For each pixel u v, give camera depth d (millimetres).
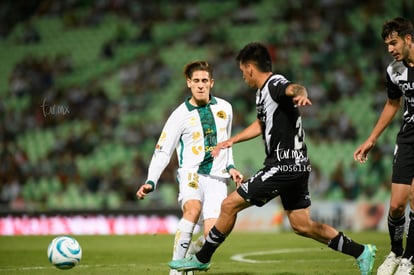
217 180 24922
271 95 21422
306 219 22281
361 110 73938
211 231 22297
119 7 99062
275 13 88688
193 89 24781
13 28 100688
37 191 75000
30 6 102625
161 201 68188
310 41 82500
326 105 74938
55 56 95562
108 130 79188
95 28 97625
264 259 33062
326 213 54281
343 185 63875
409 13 80938
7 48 98062
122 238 46000
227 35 88625
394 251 24891
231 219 22094
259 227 54375
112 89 86625
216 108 25250
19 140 82250
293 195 22203
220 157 25047
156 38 93562
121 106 82750
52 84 90312
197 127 24828
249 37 86938
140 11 97625
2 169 76625
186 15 95000
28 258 34344
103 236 47875
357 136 71500
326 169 70375
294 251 36438
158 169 24547
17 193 75188
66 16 100312
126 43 94062
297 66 79562
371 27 80875
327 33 82688
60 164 75875
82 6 101062
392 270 24562
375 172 64625
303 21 85562
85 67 92812
